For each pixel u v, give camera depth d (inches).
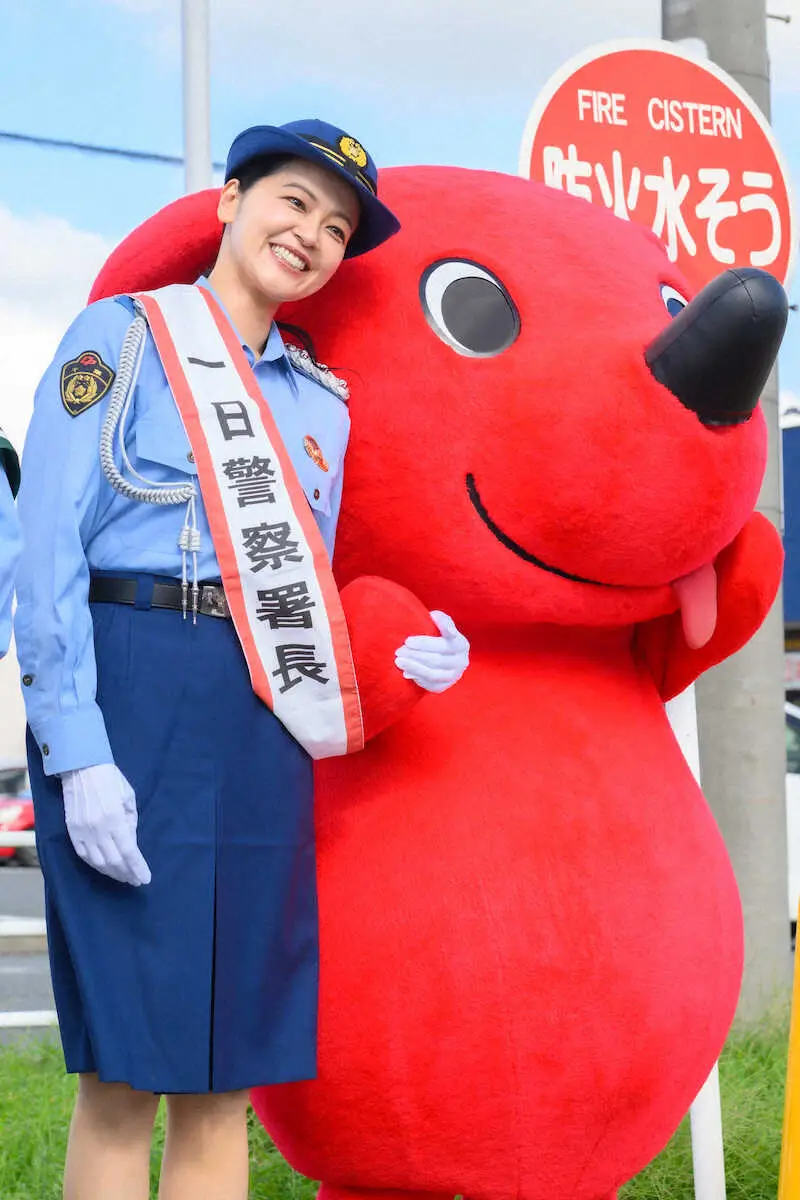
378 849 100.3
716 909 107.3
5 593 82.1
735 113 155.5
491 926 98.0
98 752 87.1
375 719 96.9
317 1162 102.0
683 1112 108.0
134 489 91.2
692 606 110.6
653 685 117.9
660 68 152.8
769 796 209.9
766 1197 144.9
